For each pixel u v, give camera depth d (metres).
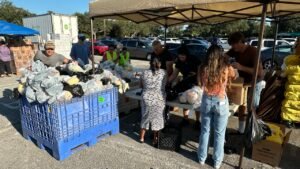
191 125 4.89
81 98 3.70
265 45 13.46
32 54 11.71
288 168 3.41
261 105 4.03
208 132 3.34
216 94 3.09
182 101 3.79
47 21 16.73
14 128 4.79
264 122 3.69
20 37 12.95
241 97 3.68
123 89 4.45
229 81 3.24
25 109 4.03
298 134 4.47
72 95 3.58
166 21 7.02
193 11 5.55
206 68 3.07
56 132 3.50
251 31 36.50
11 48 10.88
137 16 5.88
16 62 11.06
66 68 4.17
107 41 22.05
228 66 3.08
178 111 5.81
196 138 4.32
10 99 6.84
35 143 4.13
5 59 10.52
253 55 3.85
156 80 3.70
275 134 3.52
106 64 5.71
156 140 3.99
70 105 3.57
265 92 4.05
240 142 4.12
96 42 22.23
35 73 3.76
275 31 6.23
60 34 14.84
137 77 5.69
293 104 3.41
